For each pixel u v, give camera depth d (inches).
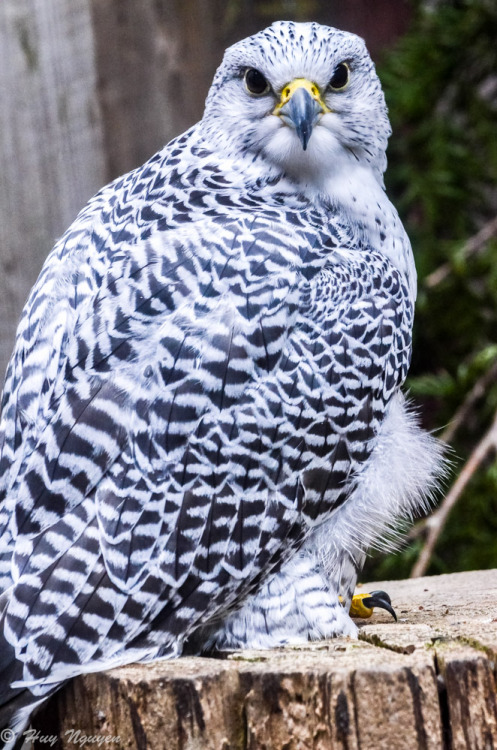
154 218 182.9
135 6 299.4
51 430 159.3
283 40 201.6
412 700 137.9
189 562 158.2
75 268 179.3
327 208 195.0
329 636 165.9
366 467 179.8
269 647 162.6
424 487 193.0
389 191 343.6
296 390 170.2
